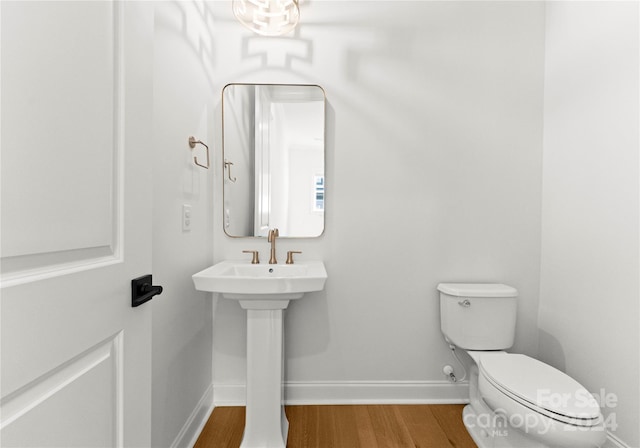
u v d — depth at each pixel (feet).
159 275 4.18
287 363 6.37
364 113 6.32
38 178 1.63
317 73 6.30
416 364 6.42
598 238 5.06
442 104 6.33
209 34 5.96
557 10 5.98
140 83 2.56
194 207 5.39
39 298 1.63
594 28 5.15
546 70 6.29
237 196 6.33
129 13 2.40
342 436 5.32
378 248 6.38
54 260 1.76
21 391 1.56
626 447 4.49
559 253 5.91
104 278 2.14
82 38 1.94
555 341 5.96
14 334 1.50
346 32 6.29
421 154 6.35
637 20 4.46
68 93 1.82
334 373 6.40
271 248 5.99
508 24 6.32
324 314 6.39
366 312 6.40
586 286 5.28
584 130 5.35
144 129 2.63
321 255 6.38
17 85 1.51
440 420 5.79
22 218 1.55
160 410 4.19
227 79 6.28
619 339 4.66
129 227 2.43
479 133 6.35
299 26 6.28
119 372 2.35
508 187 6.38
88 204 2.00
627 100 4.59
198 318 5.61
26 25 1.55
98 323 2.08
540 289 6.40
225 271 5.32
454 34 6.31
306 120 6.31
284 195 6.34
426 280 6.39
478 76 6.33
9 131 1.48
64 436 1.81
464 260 6.39
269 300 4.80
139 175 2.56
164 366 4.32
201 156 5.63
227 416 5.94
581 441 3.54
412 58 6.31
